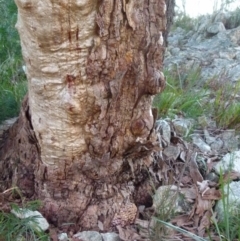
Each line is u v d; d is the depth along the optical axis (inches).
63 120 78.4
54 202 86.9
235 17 225.1
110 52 73.9
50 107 77.9
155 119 86.4
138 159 89.4
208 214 90.7
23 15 68.6
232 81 160.2
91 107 77.5
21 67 140.5
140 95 79.1
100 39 72.6
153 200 92.4
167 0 108.7
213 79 152.4
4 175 94.3
